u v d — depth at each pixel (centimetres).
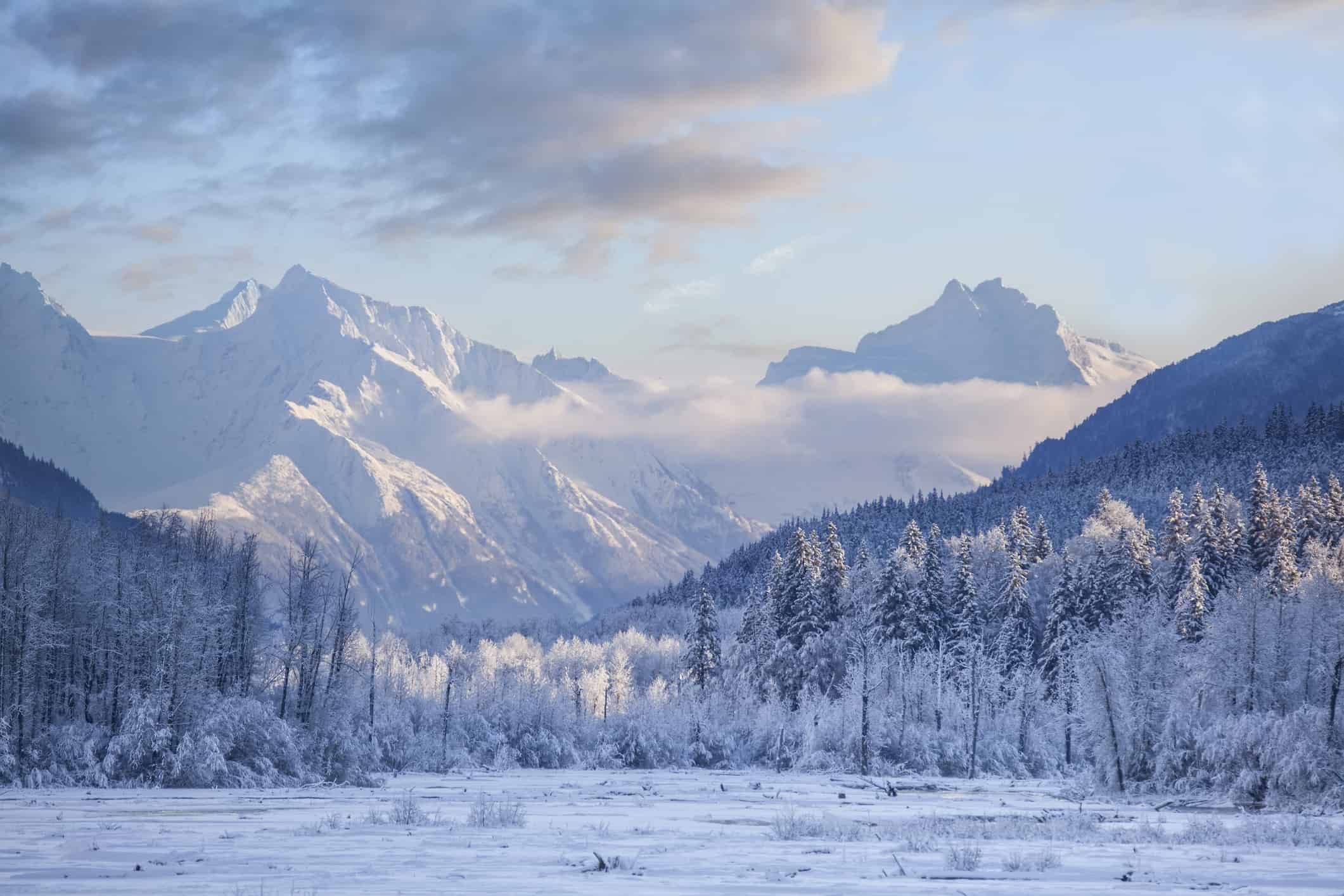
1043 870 3209
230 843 3769
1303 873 3192
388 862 3256
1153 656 8181
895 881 2909
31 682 7656
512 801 6222
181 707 7425
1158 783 7569
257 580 9575
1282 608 8112
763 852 3603
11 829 4319
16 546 7994
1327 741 6856
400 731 9550
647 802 6247
